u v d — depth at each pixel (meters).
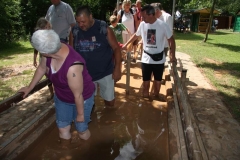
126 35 6.88
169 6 28.31
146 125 3.74
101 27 3.42
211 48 13.13
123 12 6.94
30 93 2.89
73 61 2.30
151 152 3.04
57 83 2.49
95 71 3.69
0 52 11.45
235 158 3.02
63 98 2.72
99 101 4.62
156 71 4.60
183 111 3.18
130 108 4.35
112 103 4.14
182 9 33.84
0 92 5.23
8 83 5.91
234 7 28.03
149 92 5.10
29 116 4.07
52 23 4.39
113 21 6.09
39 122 3.41
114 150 3.07
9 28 14.78
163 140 3.31
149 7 4.13
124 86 5.50
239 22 29.44
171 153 2.74
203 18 28.33
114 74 3.77
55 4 4.30
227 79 6.54
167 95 4.62
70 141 3.17
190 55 10.40
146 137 3.40
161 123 3.80
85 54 3.52
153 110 4.28
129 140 3.32
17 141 2.93
